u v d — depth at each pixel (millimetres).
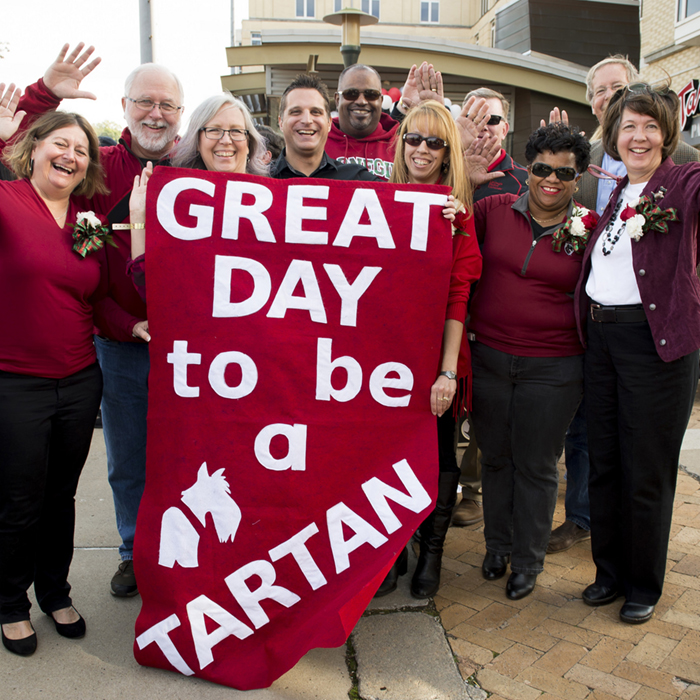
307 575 2418
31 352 2367
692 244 2459
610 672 2400
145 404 2988
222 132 2617
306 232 2475
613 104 2715
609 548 2881
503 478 3021
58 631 2625
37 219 2381
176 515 2438
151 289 2459
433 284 2484
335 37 9531
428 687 2322
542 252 2760
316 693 2314
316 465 2449
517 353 2816
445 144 2637
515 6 16625
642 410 2611
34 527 2477
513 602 2893
